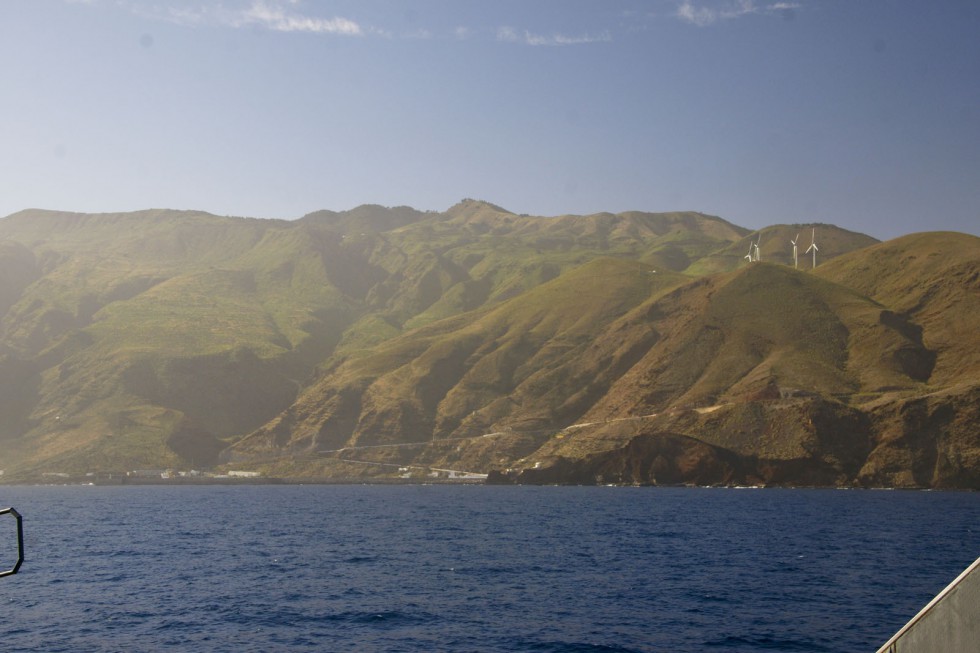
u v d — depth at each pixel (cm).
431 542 8844
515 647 4191
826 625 4662
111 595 5572
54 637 4378
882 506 14750
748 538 9238
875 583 6062
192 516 13012
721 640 4331
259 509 14700
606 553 7856
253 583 6066
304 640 4322
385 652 4091
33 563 7250
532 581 6162
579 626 4641
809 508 14275
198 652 4081
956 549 8175
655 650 4131
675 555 7712
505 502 16362
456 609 5097
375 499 17900
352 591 5719
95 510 14750
